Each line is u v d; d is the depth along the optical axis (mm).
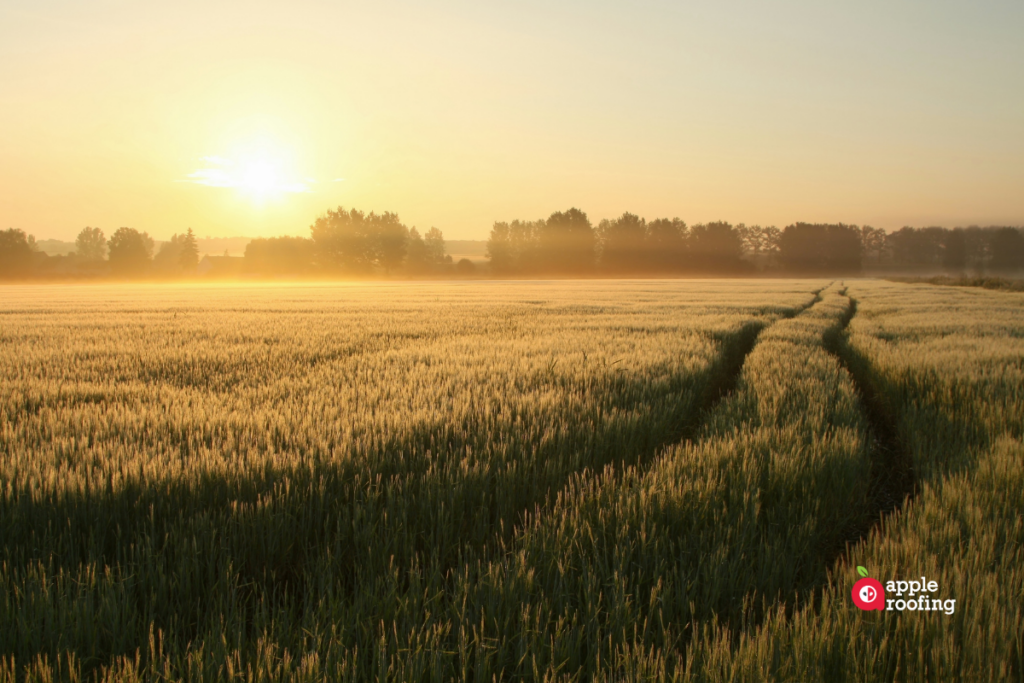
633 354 9133
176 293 43219
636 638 2258
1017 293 40781
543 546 2797
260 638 2143
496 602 2439
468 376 7227
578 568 2775
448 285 63844
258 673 1969
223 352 10031
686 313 20266
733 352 11633
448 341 11734
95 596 2492
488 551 3066
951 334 13070
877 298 33844
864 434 5496
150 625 2275
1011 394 6320
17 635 2236
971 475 4062
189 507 3260
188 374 7953
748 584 2607
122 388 6754
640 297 33969
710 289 48156
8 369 8023
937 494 3842
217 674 2049
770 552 2859
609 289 48188
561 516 3197
